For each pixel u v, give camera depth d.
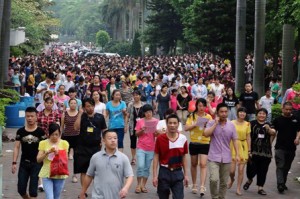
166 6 103.81
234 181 19.48
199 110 17.42
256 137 17.72
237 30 42.75
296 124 17.92
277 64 52.31
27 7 76.31
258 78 40.28
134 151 21.64
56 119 17.62
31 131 14.20
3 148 24.70
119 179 11.38
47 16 95.69
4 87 41.03
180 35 105.00
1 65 38.59
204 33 54.88
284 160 18.00
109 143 11.37
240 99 26.25
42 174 13.77
